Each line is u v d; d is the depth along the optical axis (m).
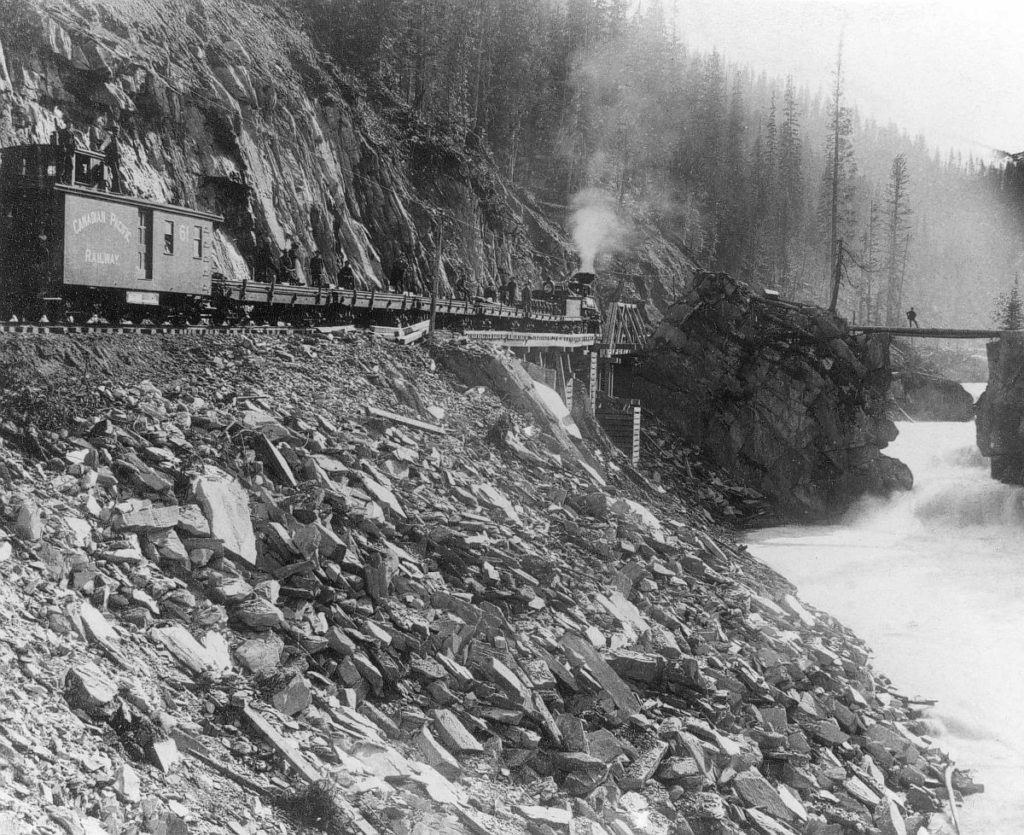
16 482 16.19
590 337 61.28
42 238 21.84
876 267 127.88
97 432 18.67
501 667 18.28
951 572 45.44
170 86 47.28
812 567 45.72
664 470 58.25
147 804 10.98
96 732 11.84
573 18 135.62
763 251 131.88
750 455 61.59
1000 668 31.88
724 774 19.36
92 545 15.67
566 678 19.44
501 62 110.62
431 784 14.53
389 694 16.98
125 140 43.69
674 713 20.80
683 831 16.81
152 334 25.56
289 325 33.91
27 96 38.84
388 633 17.89
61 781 10.54
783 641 27.27
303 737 14.20
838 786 21.62
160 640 14.52
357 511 20.66
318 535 18.64
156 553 16.44
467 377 38.28
